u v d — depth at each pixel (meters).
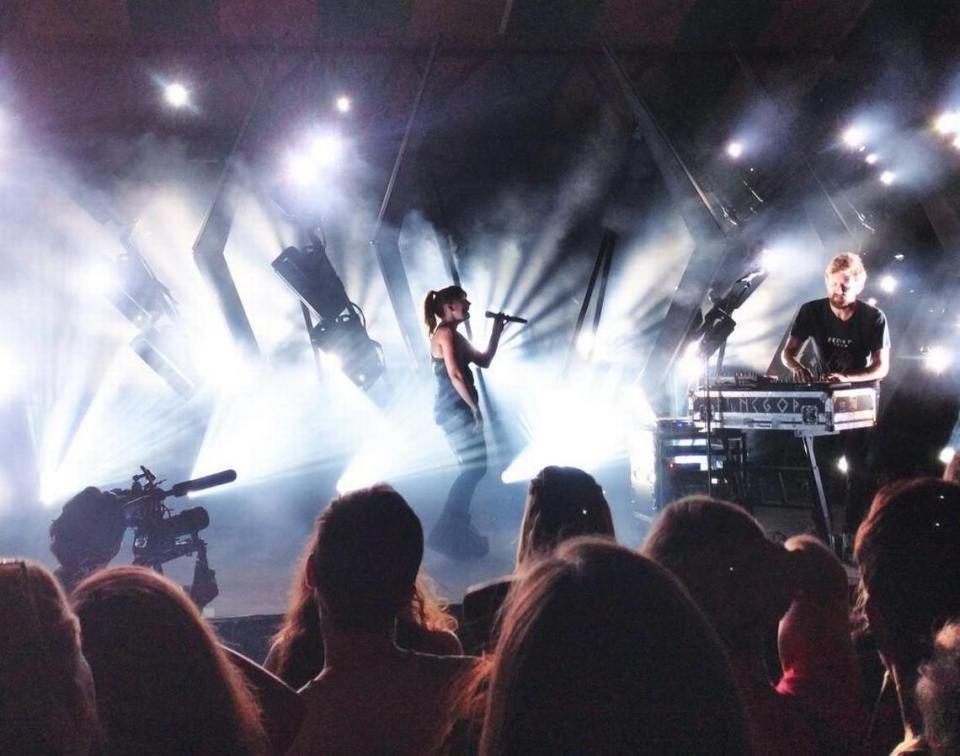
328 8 7.50
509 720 0.84
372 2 7.50
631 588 0.87
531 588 0.90
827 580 2.15
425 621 2.43
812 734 1.81
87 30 7.37
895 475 6.16
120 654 1.34
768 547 1.81
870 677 2.40
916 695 1.02
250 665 1.74
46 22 7.25
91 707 1.11
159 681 1.34
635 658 0.84
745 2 7.97
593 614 0.85
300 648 2.44
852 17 8.20
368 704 1.78
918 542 1.33
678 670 0.84
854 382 5.87
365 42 7.87
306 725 1.77
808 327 6.13
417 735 1.76
